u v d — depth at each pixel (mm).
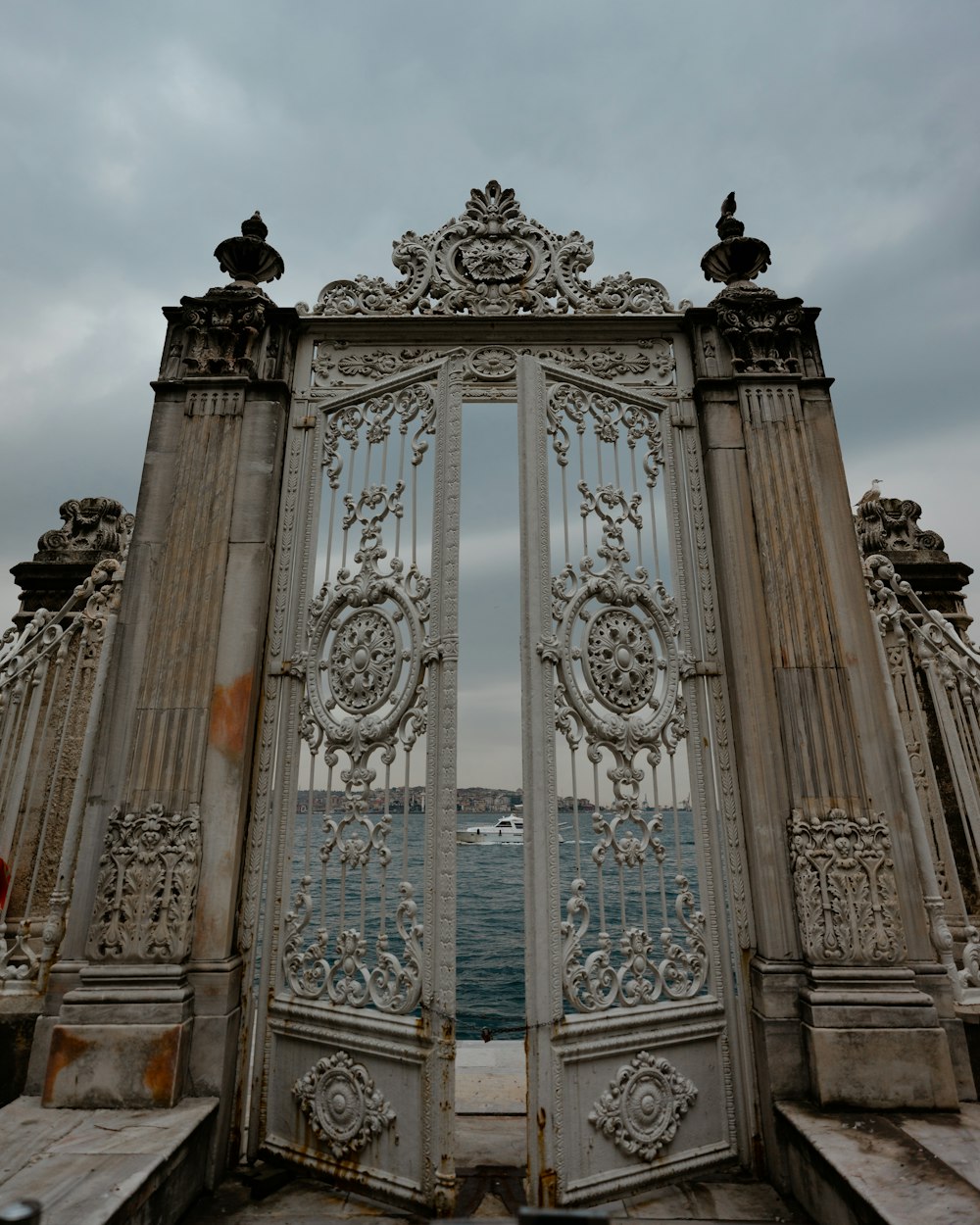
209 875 3504
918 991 3250
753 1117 3400
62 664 4469
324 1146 3338
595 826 3580
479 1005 8727
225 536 3961
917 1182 2473
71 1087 3135
